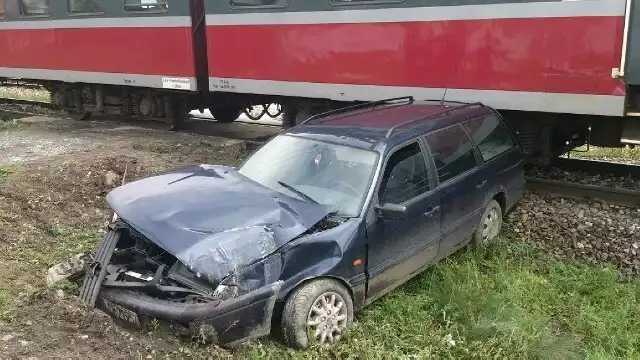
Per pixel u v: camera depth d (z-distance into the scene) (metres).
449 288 5.11
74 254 5.48
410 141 5.11
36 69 13.23
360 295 4.54
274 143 5.59
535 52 6.77
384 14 7.82
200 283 3.99
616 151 9.68
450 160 5.46
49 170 7.77
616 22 6.20
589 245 6.03
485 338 4.51
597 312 5.01
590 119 7.31
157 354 3.80
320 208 4.55
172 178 5.12
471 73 7.27
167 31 10.44
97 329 4.04
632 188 7.13
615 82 6.32
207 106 12.03
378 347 4.22
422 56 7.62
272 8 8.93
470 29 7.18
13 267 5.13
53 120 13.48
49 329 4.04
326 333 4.24
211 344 3.85
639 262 5.73
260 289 3.90
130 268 4.48
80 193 7.24
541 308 5.09
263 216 4.35
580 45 6.46
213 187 4.84
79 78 12.30
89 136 11.16
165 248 4.03
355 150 4.97
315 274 4.17
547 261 5.90
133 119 13.54
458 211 5.46
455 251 5.64
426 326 4.66
